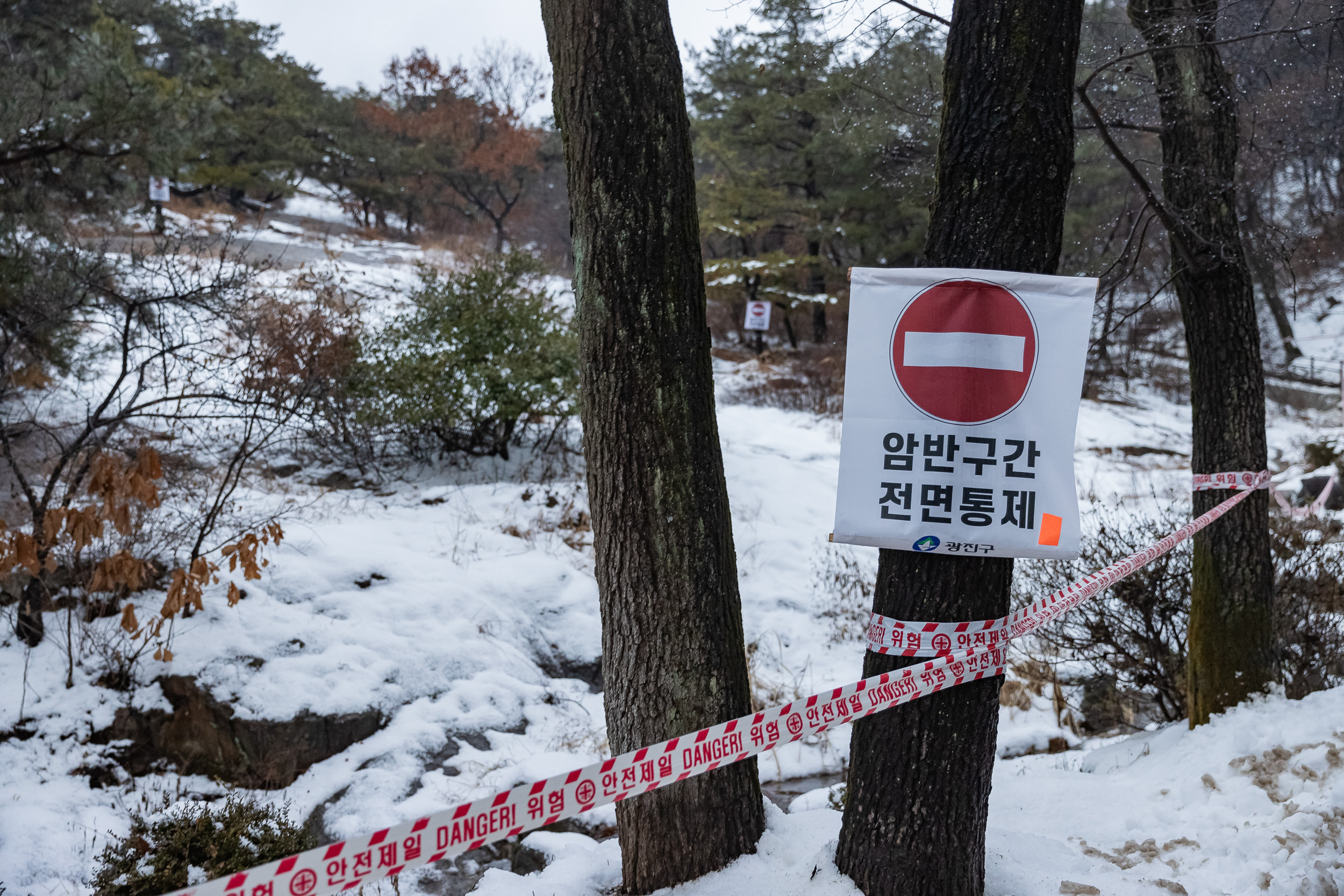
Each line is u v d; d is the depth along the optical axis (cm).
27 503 675
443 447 1063
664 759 263
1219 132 494
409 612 668
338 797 526
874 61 521
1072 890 309
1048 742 625
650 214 301
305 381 806
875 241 2159
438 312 1054
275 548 691
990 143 277
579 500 938
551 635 717
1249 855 336
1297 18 486
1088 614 599
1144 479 1348
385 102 3894
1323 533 689
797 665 759
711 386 323
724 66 2141
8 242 735
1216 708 484
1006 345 276
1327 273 2888
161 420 899
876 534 280
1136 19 506
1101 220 925
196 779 528
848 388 282
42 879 429
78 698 530
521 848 479
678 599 310
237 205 3356
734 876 310
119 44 825
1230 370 490
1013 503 276
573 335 1066
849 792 301
